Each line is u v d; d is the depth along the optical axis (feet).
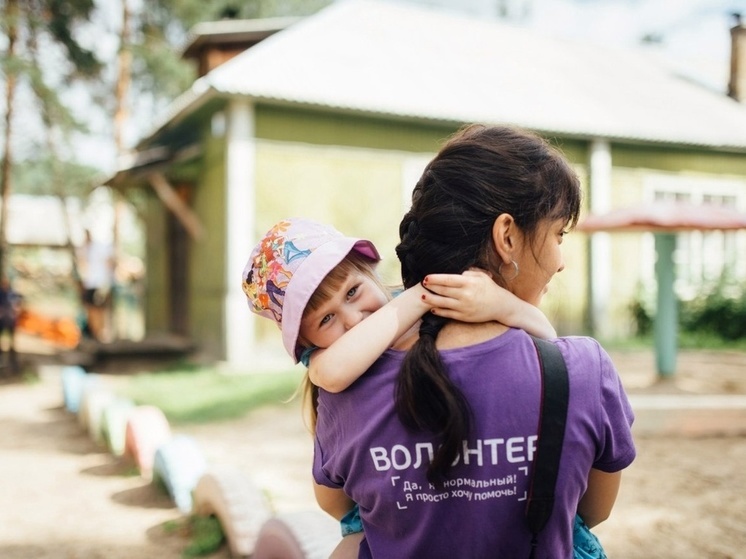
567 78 47.73
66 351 42.19
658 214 21.61
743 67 52.70
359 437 3.62
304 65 36.91
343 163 35.65
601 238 41.63
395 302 3.79
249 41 44.14
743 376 26.22
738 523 11.79
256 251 4.25
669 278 23.86
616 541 11.19
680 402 18.52
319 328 4.05
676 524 11.85
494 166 3.75
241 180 33.55
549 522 3.45
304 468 16.57
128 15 52.42
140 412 17.40
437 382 3.36
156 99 57.52
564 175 3.89
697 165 44.75
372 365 3.69
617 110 44.57
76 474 16.58
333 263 3.96
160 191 35.65
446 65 43.32
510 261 3.76
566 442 3.43
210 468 12.09
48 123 42.47
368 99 35.40
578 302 41.70
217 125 35.27
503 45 50.14
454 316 3.61
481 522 3.46
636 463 15.58
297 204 34.76
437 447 3.45
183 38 56.65
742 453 16.25
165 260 44.83
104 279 45.83
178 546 11.58
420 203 3.92
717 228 20.97
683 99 50.26
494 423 3.41
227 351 33.65
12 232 73.31
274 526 7.93
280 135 34.40
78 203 53.83
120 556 11.30
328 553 7.09
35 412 25.39
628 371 27.14
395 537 3.65
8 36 38.22
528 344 3.58
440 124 37.47
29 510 13.88
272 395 25.40
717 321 41.50
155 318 48.11
